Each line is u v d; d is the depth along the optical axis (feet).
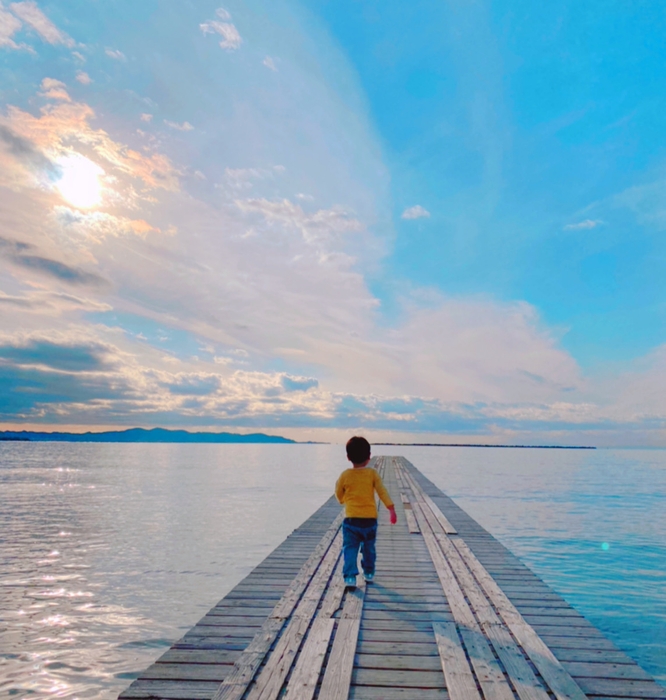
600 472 190.60
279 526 56.29
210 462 256.11
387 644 13.26
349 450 19.92
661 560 39.29
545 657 12.37
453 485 116.37
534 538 48.62
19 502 80.02
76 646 21.84
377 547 26.96
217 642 13.28
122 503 78.84
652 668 20.12
